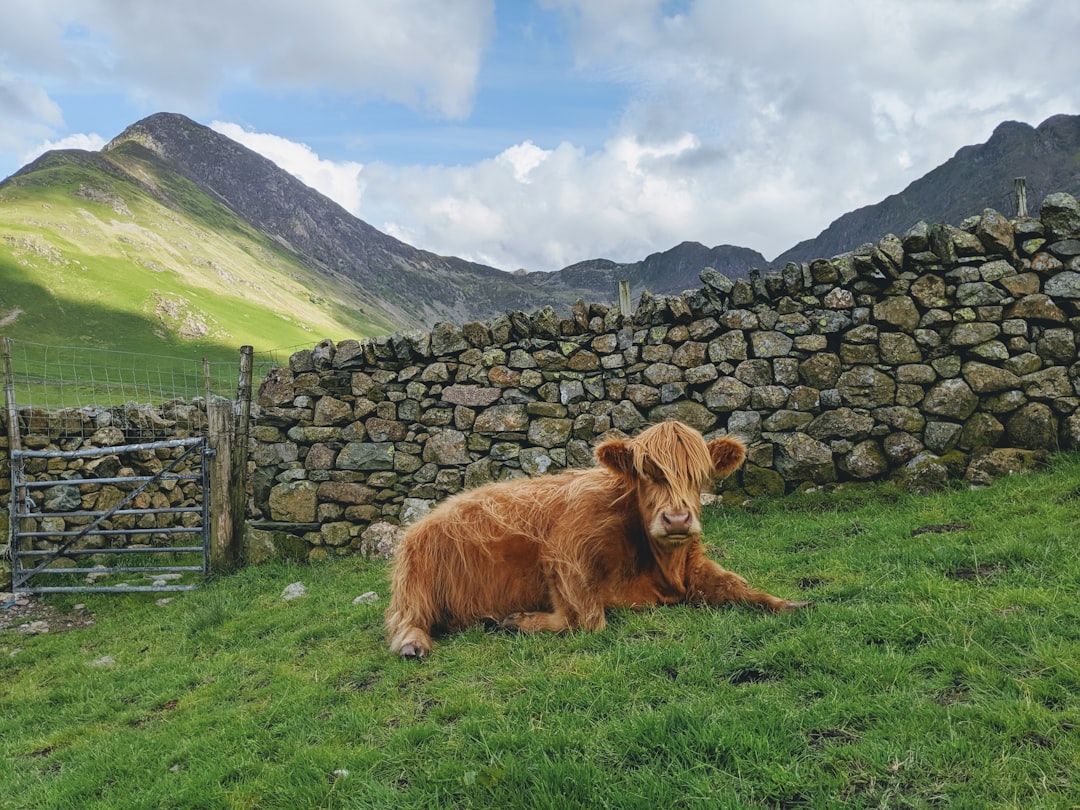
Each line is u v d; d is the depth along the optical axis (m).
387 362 10.55
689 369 9.32
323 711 4.47
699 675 3.86
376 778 3.40
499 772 3.12
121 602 9.47
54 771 4.65
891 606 4.38
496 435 9.98
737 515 8.48
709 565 5.09
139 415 11.86
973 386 8.44
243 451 10.49
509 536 5.34
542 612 5.14
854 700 3.34
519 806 2.92
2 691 6.75
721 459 4.98
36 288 124.00
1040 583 4.48
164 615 8.52
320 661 5.57
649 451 4.58
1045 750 2.79
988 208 8.77
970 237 8.70
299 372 10.77
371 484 10.31
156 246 171.50
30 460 10.76
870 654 3.78
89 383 12.23
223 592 8.90
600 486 5.20
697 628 4.53
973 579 4.83
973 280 8.62
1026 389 8.31
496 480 9.85
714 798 2.76
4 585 10.06
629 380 9.62
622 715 3.57
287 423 10.72
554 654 4.48
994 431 8.27
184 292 147.00
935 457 8.39
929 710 3.15
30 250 133.12
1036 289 8.50
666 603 5.06
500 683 4.18
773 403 9.01
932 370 8.61
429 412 10.25
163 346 118.75
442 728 3.73
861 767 2.87
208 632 7.27
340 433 10.52
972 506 7.04
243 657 6.16
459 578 5.44
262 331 142.88
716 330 9.34
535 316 10.06
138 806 3.65
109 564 10.97
